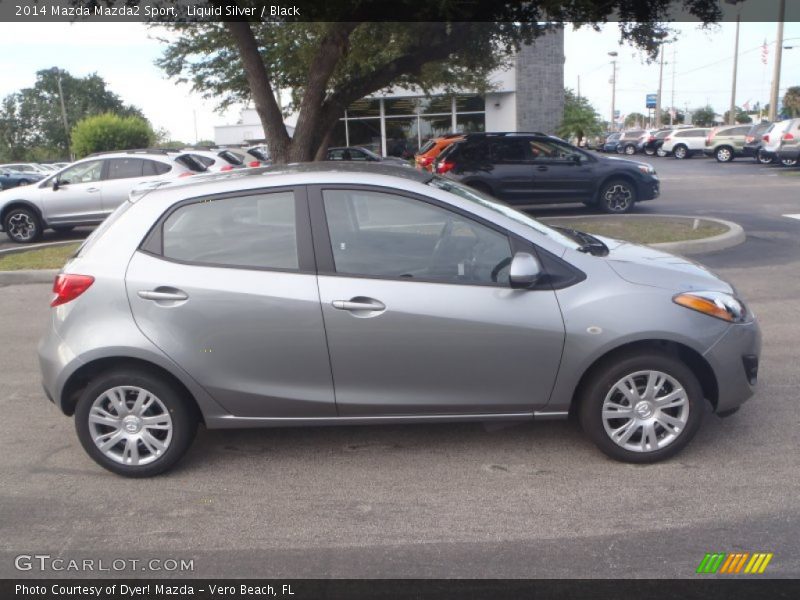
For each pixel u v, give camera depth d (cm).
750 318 440
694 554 345
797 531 360
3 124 8206
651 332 411
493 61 1355
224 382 424
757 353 439
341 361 420
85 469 454
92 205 1469
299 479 434
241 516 394
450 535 369
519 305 415
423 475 432
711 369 422
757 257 1016
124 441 436
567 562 343
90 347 421
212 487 427
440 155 1529
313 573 342
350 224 427
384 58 1526
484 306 414
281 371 423
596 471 428
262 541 370
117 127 3819
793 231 1221
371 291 415
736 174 2569
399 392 426
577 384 424
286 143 1198
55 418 537
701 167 3083
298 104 2028
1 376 634
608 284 420
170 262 426
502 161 1481
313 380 425
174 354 420
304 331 417
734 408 436
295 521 388
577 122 3253
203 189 436
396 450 466
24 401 573
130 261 427
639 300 415
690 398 423
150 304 420
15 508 408
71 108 8250
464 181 1477
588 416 430
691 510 382
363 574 340
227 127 4222
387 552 356
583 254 432
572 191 1493
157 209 434
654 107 7169
